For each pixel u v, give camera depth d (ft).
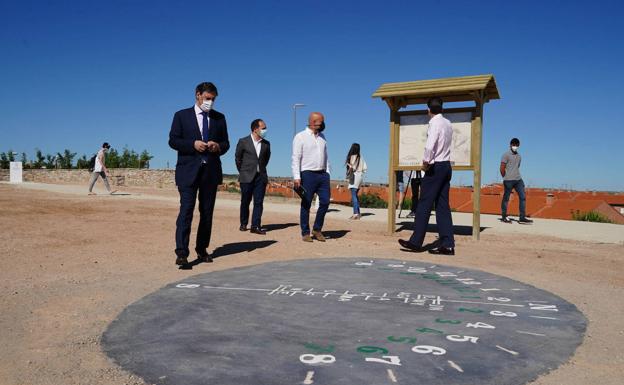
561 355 10.79
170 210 42.70
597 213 53.21
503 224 40.01
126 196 61.00
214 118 20.71
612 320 13.64
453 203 72.18
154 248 24.50
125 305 14.53
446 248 24.12
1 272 18.63
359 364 9.97
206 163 20.27
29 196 54.03
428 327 12.37
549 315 13.70
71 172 130.52
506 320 13.12
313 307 14.06
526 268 21.16
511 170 40.86
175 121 20.29
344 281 17.38
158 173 115.96
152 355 10.52
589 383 9.47
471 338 11.63
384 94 30.83
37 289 16.37
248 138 30.50
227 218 38.34
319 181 27.66
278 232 31.45
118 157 153.99
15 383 9.33
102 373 9.70
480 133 29.63
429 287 16.63
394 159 31.73
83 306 14.42
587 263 22.71
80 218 34.88
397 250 25.39
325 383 9.09
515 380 9.46
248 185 30.50
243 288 16.28
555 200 64.69
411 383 9.14
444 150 23.90
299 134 27.55
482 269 20.68
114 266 20.21
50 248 23.66
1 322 12.94
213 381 9.21
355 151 41.11
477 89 28.60
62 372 9.78
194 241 26.89
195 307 14.02
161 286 16.90
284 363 10.02
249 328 12.21
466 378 9.44
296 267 19.93
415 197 43.19
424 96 31.19
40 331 12.26
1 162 158.51
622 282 18.80
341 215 45.21
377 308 14.03
